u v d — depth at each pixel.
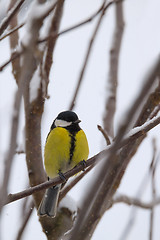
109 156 2.79
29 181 7.33
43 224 7.49
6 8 4.87
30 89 7.07
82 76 7.59
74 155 9.02
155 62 2.40
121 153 5.27
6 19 4.75
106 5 5.64
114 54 9.20
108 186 5.05
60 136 8.97
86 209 2.83
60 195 7.34
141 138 6.54
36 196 7.71
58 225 7.46
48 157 9.21
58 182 6.25
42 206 7.63
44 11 4.05
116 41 9.34
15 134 3.44
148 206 8.23
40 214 7.55
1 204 3.25
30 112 7.10
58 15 6.59
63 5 6.69
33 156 7.23
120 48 9.29
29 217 6.47
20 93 3.59
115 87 8.95
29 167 7.30
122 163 5.24
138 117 5.81
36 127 7.15
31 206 7.71
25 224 6.40
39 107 7.09
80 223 2.82
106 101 8.91
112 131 8.58
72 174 6.52
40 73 6.95
